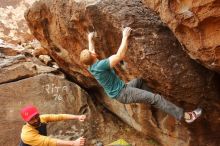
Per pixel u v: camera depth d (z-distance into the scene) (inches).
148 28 213.9
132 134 309.7
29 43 462.6
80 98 327.0
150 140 298.7
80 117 225.3
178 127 254.2
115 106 313.9
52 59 365.7
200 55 195.0
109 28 221.8
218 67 195.3
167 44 213.5
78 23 245.3
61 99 322.0
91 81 318.3
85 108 327.0
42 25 302.4
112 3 221.3
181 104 226.1
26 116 205.6
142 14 218.7
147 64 211.3
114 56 196.5
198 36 188.9
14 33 494.0
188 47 198.4
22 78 328.5
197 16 180.2
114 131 316.2
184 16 185.9
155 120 268.2
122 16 214.1
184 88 215.3
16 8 562.6
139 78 221.9
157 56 210.1
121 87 204.8
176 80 212.4
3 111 311.3
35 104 316.5
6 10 550.3
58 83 324.2
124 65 231.0
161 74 211.8
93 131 317.7
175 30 196.5
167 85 215.0
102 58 243.6
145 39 211.2
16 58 336.5
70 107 323.0
